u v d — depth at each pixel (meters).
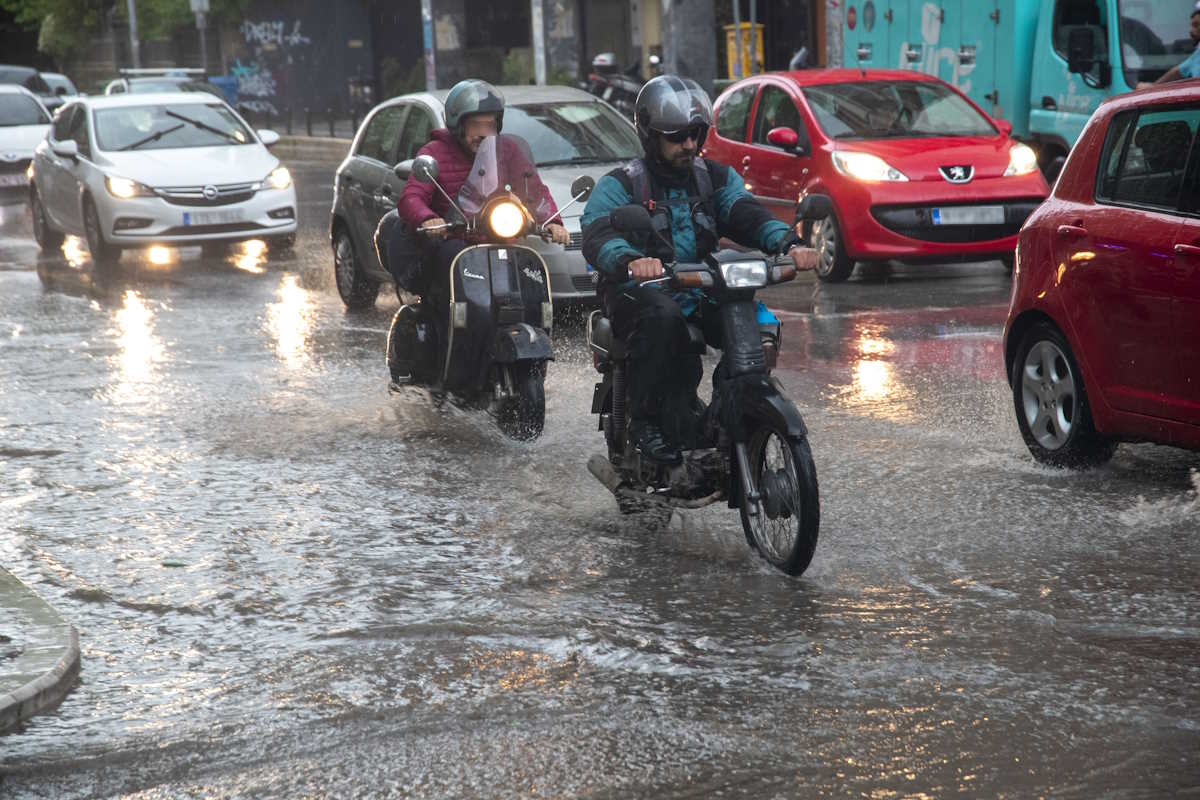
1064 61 21.50
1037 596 7.71
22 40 74.06
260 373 14.52
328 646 7.28
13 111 36.97
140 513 9.82
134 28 59.09
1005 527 8.95
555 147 17.25
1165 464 10.41
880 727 6.13
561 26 52.75
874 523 9.10
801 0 45.03
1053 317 10.18
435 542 9.02
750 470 8.50
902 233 18.62
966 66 24.03
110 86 46.91
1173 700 6.33
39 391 13.88
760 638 7.20
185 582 8.37
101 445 11.76
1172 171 9.55
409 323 12.72
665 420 8.77
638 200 8.61
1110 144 10.14
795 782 5.66
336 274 18.88
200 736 6.26
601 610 7.68
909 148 19.16
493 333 11.58
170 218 23.20
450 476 10.61
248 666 7.05
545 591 8.03
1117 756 5.81
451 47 55.50
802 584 8.01
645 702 6.46
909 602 7.67
